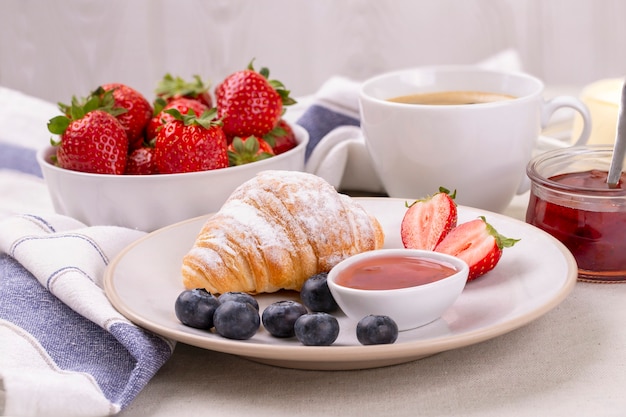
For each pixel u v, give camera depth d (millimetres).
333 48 1693
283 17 1668
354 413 660
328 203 761
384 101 841
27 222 811
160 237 793
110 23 1650
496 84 901
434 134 825
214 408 667
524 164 853
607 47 1693
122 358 699
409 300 687
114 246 792
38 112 1064
